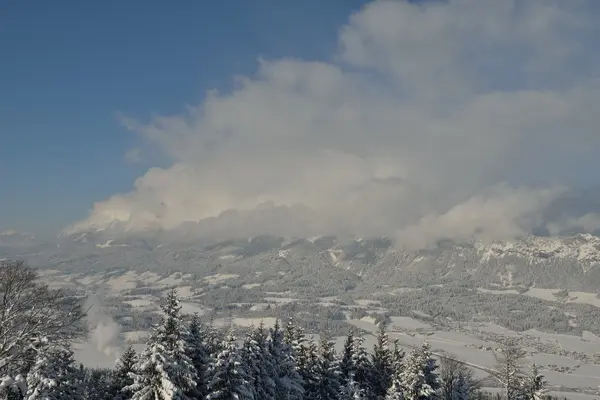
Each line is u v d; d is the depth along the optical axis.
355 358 59.00
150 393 29.47
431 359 55.03
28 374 28.80
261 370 42.22
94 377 50.56
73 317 32.00
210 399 34.25
